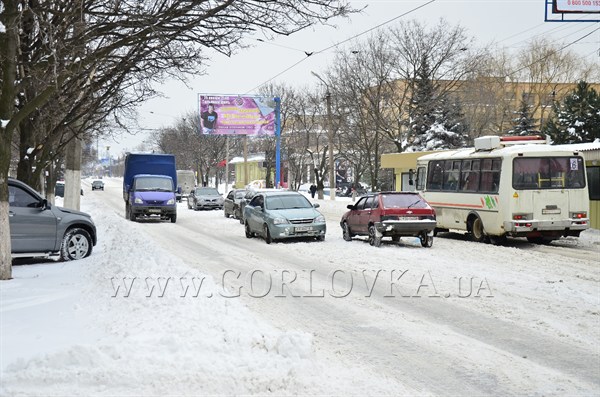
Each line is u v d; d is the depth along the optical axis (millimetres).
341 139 61938
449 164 24641
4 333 8305
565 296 11555
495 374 7180
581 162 21281
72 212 16344
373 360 7711
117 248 16578
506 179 20922
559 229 21016
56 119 19219
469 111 57625
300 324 9672
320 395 6285
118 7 12125
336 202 49219
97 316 9219
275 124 54906
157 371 6469
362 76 48812
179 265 13445
